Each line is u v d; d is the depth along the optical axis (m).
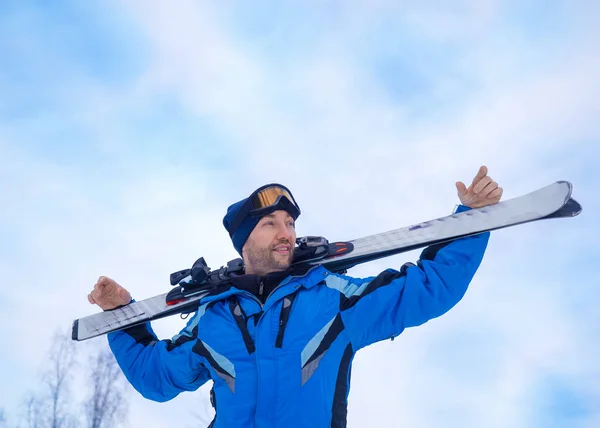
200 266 3.01
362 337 2.50
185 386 2.76
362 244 2.93
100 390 6.79
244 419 2.33
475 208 2.69
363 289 2.53
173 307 3.02
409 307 2.47
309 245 2.86
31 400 6.77
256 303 2.56
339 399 2.39
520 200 2.60
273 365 2.35
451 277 2.51
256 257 2.72
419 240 2.75
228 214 2.93
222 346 2.49
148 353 2.84
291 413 2.28
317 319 2.46
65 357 7.17
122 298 3.11
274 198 2.76
